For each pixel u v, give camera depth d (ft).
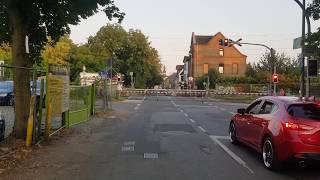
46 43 53.72
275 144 35.04
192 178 32.01
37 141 45.42
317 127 33.65
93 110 89.10
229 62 353.92
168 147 47.01
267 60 287.69
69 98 62.28
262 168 36.37
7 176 31.22
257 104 43.09
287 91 239.91
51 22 51.29
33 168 34.14
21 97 45.60
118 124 72.90
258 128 39.78
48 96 47.67
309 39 57.72
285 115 35.27
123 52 316.60
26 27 45.98
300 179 32.65
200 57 355.36
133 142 50.52
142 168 35.29
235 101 188.96
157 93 253.44
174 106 136.15
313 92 124.77
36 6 46.50
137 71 316.19
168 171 34.30
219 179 31.96
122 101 169.27
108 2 50.72
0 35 49.49
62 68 56.80
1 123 44.32
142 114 97.86
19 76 45.47
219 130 65.26
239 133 47.03
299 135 33.78
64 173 32.83
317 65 66.13
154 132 61.21
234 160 39.70
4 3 45.78
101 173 33.14
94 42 309.42
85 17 51.11
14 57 45.47
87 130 61.72
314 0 61.46
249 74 305.53
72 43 280.51
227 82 293.64
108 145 47.67
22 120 45.75
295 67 275.59
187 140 53.06
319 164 36.14
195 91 247.09
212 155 42.24
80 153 41.86
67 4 48.34
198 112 108.27
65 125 59.82
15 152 39.68
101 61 288.10
